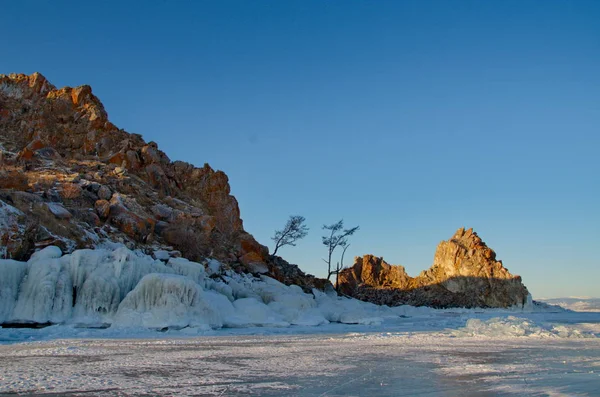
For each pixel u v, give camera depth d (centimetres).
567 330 2497
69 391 966
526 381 1141
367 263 7994
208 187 5225
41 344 1800
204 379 1123
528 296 7106
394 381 1134
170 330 2389
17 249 2662
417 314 5500
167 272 2948
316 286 5434
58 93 5403
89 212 3469
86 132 5031
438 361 1479
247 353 1625
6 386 1005
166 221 4094
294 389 1029
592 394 991
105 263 2595
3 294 2334
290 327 2945
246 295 3491
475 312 6391
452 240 7688
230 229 5044
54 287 2400
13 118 5041
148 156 4966
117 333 2222
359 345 1948
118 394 947
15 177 3409
